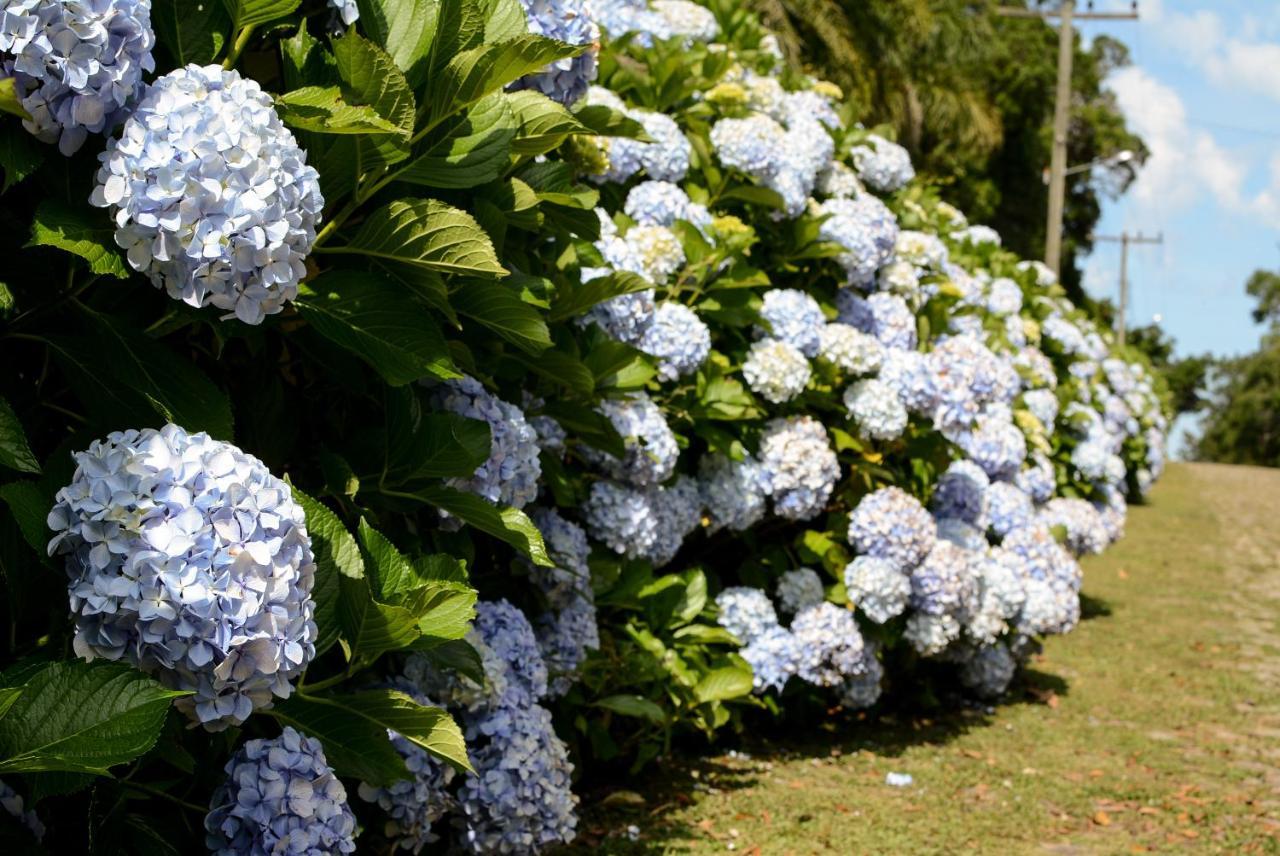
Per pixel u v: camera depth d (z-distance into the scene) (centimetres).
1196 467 2991
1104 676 725
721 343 516
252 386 250
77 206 188
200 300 181
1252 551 1320
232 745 218
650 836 401
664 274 455
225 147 180
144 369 195
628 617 448
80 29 171
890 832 428
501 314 278
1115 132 4009
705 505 494
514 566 363
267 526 177
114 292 206
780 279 567
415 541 285
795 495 506
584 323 403
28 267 196
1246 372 6525
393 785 272
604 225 442
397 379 222
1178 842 443
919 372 561
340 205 246
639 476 414
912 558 529
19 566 185
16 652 190
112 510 169
